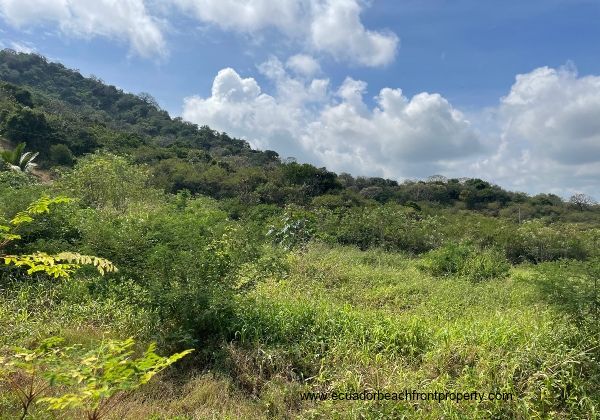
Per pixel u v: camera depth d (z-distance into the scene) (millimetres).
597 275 5477
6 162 27375
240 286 6711
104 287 6875
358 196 35250
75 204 11102
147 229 7941
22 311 6027
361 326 5941
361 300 8859
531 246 20281
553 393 4582
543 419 4348
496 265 12656
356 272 10930
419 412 4297
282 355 5312
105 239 7281
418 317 6727
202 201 19469
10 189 9461
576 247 19688
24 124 37250
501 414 4375
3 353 4688
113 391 2428
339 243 17453
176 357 2615
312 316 6184
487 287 10273
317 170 34781
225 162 42531
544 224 23000
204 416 4270
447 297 9062
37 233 8258
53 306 6434
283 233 14773
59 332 5555
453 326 6277
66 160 36281
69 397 2475
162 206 16531
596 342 5027
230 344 5418
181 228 7027
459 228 21594
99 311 6258
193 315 5660
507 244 20188
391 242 18359
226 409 4500
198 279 5852
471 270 12273
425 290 9672
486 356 5125
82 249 7242
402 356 5488
